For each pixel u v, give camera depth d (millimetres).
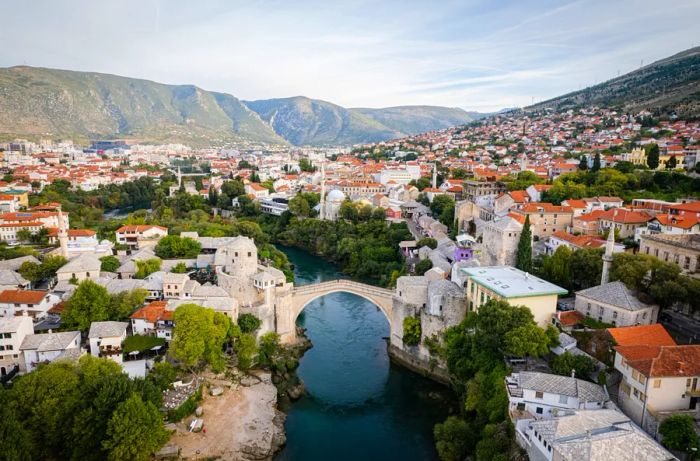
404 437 96938
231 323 118062
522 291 100938
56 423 78312
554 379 77250
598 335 88438
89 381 83625
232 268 133125
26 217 197875
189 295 126188
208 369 112125
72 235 180875
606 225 144250
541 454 65938
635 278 98375
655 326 82688
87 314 113250
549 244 151000
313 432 98375
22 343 99312
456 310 115000
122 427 75500
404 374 121188
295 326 139375
